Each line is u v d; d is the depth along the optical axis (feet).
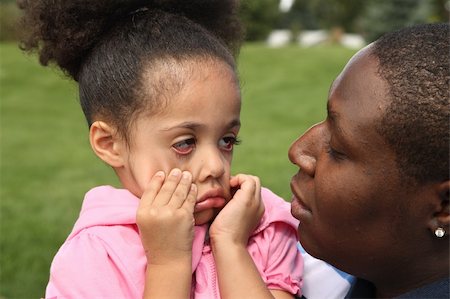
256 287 6.55
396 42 5.85
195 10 8.31
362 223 5.88
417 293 5.84
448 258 5.95
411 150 5.47
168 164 7.03
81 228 7.17
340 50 69.67
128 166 7.30
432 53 5.61
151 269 6.56
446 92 5.40
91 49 7.80
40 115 44.39
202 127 7.02
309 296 7.63
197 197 7.00
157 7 7.95
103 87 7.39
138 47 7.32
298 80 55.31
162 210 6.59
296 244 7.82
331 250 6.23
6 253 19.40
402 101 5.47
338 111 5.86
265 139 36.73
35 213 23.72
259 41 95.25
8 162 32.09
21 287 17.42
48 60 8.25
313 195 6.23
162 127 7.00
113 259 6.82
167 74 7.07
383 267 6.12
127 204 7.25
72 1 7.75
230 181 7.35
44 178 29.27
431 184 5.52
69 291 6.72
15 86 52.26
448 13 80.74
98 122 7.40
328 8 117.91
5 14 73.10
